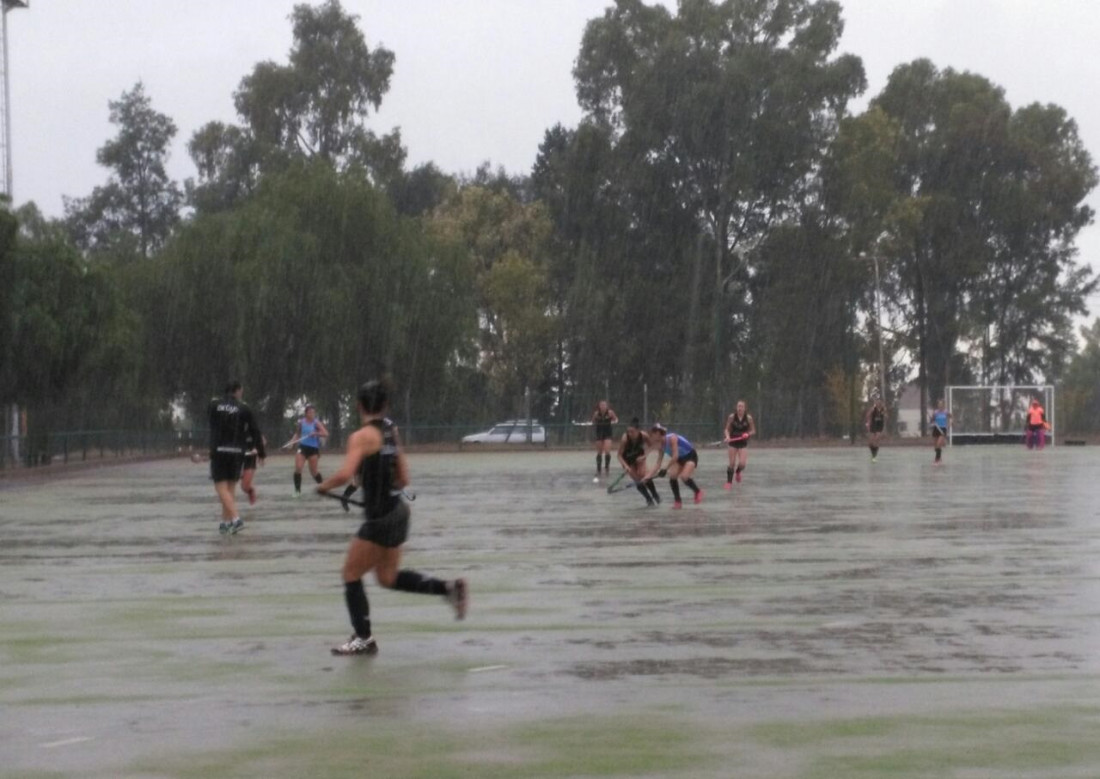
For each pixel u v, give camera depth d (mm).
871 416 45781
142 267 61719
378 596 12609
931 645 9891
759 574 14047
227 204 78062
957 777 6582
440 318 63219
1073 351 85500
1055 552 15953
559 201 79062
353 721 7719
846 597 12320
